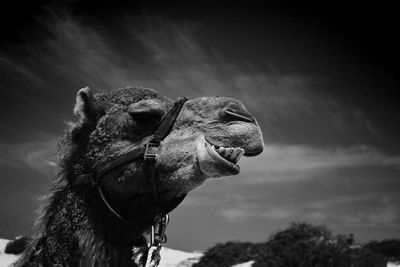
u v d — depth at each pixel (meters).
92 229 3.22
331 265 12.62
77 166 3.36
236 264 16.11
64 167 3.43
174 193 3.17
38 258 3.27
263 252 13.66
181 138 3.08
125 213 3.26
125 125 3.27
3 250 13.23
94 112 3.38
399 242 16.08
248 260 16.30
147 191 3.18
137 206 3.24
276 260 12.95
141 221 3.26
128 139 3.25
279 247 13.12
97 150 3.31
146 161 3.11
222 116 3.03
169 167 3.06
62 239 3.24
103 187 3.26
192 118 3.11
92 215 3.25
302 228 13.45
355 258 12.80
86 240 3.20
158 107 3.22
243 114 3.04
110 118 3.33
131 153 3.17
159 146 3.13
